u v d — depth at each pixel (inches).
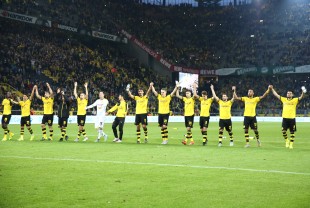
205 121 687.7
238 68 2423.7
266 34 2691.9
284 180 342.3
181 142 755.4
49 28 2037.4
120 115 740.7
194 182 334.0
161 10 2893.7
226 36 2751.0
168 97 705.0
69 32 2090.3
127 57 2370.8
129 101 1948.8
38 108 1593.3
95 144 676.7
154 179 347.3
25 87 1621.6
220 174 371.9
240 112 2177.7
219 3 3127.5
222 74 2463.1
